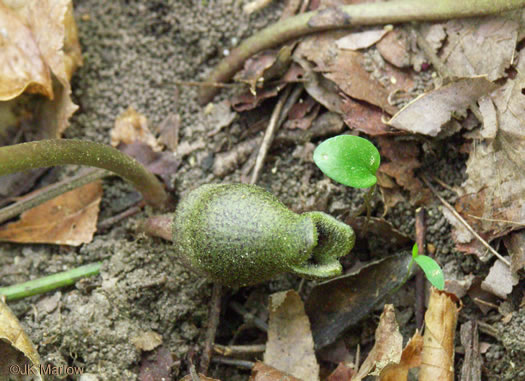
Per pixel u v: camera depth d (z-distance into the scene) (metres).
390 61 0.19
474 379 0.18
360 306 0.18
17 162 0.17
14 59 0.19
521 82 0.18
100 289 0.18
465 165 0.19
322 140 0.19
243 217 0.17
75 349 0.18
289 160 0.19
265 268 0.17
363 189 0.19
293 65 0.19
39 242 0.19
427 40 0.19
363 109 0.19
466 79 0.18
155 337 0.18
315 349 0.18
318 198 0.19
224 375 0.19
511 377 0.18
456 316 0.18
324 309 0.18
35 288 0.18
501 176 0.18
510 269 0.18
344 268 0.19
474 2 0.18
